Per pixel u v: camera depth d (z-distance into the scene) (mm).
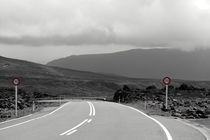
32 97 69750
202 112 32281
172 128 18797
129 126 19656
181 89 66625
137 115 27750
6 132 17109
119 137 15211
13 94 62406
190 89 66625
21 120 23781
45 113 30828
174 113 30828
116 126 19641
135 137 15234
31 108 42875
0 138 15039
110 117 25859
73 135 15797
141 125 20219
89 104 46031
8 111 36344
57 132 16875
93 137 15172
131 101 53406
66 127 19109
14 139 14695
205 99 52719
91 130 17703
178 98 53562
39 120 23656
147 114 28922
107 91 143875
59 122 22125
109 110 33656
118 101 58156
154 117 26125
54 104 52719
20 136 15570
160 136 15586
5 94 60250
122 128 18641
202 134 16531
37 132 16922
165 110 33719
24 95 66625
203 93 60844
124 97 59531
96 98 76875
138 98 55344
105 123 21391
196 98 54125
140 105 43188
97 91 141000
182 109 36750
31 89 127688
